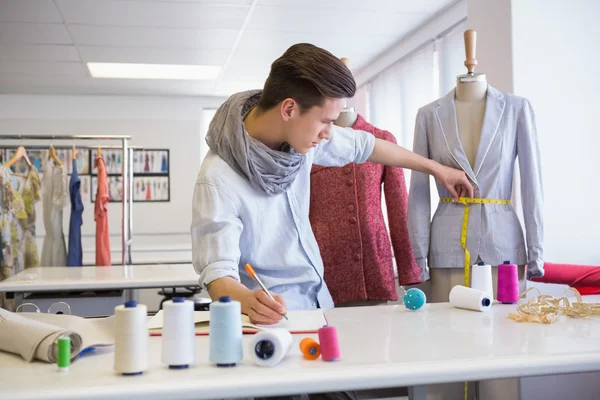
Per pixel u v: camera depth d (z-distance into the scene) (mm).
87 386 962
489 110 2150
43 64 6547
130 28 5352
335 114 1484
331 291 2287
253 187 1598
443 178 2088
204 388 971
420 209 2262
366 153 1942
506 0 3285
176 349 1062
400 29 5590
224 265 1474
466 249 2143
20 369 1095
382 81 6586
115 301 3275
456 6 4902
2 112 8016
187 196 8336
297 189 1727
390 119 6387
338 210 2283
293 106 1475
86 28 5336
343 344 1244
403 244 2342
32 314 1363
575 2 3318
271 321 1354
